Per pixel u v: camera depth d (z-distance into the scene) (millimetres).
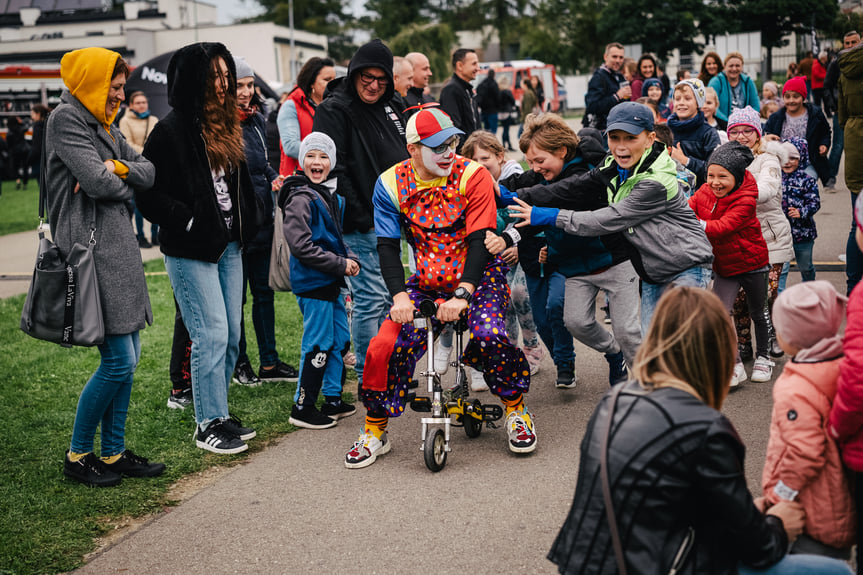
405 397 4598
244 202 4969
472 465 4559
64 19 70438
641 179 4664
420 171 4422
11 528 3910
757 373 5641
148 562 3635
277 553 3668
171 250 4672
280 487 4383
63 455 4812
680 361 2332
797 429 2547
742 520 2238
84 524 3973
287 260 5656
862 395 2383
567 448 4711
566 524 2398
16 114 27578
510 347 4488
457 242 4496
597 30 48719
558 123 5047
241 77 5672
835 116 12758
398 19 73812
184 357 5629
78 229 4125
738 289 5578
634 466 2227
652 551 2207
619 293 5043
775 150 6512
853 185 7141
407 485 4332
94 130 4148
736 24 45781
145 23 69625
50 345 7539
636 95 12133
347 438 5086
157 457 4781
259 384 6137
